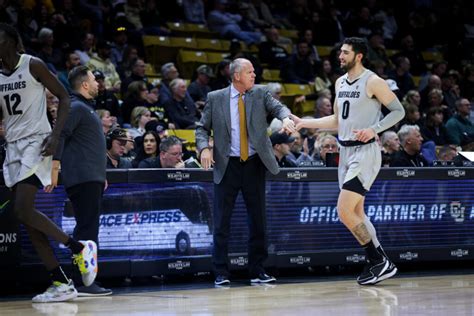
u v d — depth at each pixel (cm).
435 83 1912
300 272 1122
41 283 995
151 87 1619
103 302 829
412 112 1625
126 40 1867
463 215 1134
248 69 980
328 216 1072
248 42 2114
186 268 1003
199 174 1016
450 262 1195
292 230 1052
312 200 1064
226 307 766
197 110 1619
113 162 1091
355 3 2412
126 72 1731
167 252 998
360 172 935
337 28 2242
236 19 2152
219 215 988
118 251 970
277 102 990
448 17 2422
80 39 1722
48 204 941
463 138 1584
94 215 883
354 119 945
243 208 1046
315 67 2020
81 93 895
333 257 1066
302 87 1945
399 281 995
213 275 1081
